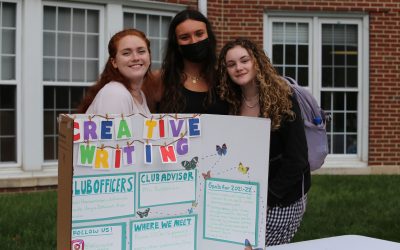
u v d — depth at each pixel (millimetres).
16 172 7559
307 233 5586
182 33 3193
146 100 3219
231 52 2951
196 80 3271
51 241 5102
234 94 3088
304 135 2924
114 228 2229
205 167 2400
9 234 5320
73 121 2098
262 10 9273
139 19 8391
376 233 5641
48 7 7750
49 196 7121
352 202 6980
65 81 7906
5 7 7500
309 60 9602
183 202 2373
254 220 2391
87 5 7965
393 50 9617
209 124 2389
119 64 2789
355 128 9750
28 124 7602
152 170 2295
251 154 2377
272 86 2902
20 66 7586
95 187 2174
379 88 9617
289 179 2859
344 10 9555
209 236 2428
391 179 8750
